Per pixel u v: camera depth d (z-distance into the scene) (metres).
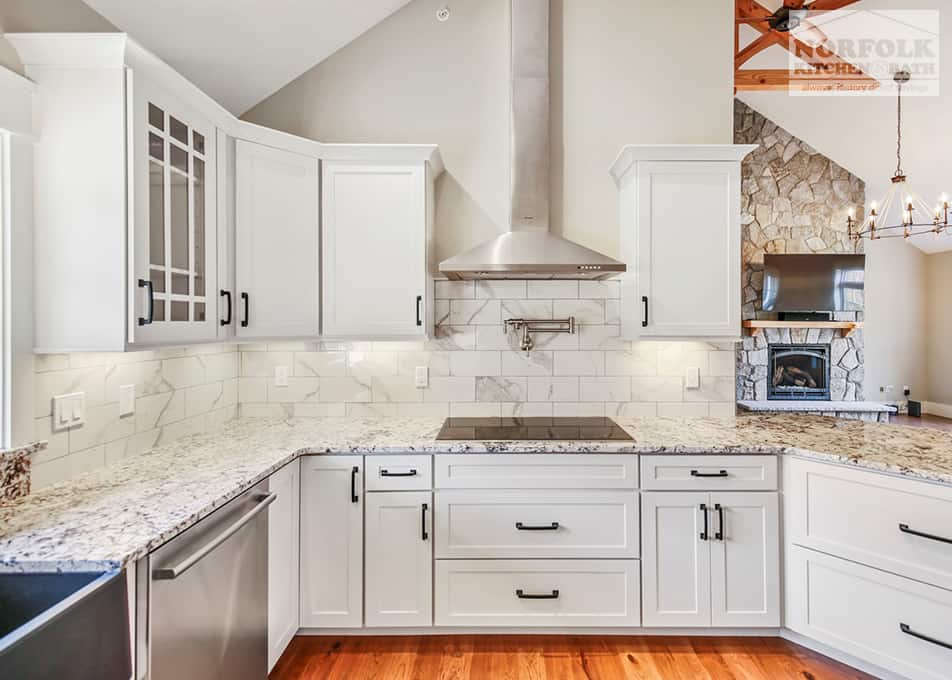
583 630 2.04
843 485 1.80
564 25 2.57
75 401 1.58
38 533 1.15
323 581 1.98
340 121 2.55
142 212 1.48
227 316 1.95
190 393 2.16
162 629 1.15
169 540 1.19
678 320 2.24
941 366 6.43
